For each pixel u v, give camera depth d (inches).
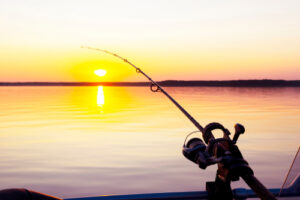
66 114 1079.6
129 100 2033.7
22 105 1569.9
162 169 366.9
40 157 432.5
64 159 419.8
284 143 502.6
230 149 38.7
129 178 334.0
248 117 900.0
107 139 569.6
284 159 396.8
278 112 1054.4
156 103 1690.5
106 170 365.7
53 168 376.2
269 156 413.7
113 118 935.0
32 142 547.5
